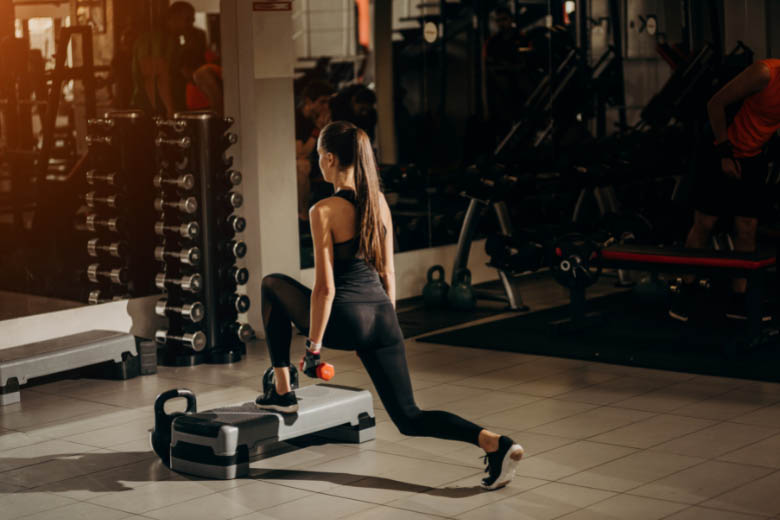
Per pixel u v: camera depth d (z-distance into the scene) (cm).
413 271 778
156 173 612
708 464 386
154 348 576
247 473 393
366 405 431
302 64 673
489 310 722
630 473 379
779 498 346
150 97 604
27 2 549
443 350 604
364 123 718
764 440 413
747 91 599
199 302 592
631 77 845
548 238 689
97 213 591
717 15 841
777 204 801
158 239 621
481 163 704
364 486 377
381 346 360
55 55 563
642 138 816
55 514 358
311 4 673
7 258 552
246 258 655
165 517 351
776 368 527
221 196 593
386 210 366
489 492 365
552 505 349
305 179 681
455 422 362
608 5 824
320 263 349
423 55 748
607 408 470
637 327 641
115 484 389
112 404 512
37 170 562
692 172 668
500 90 794
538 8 802
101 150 588
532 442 423
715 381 510
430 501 358
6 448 442
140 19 596
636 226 712
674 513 336
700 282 613
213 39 627
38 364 523
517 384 521
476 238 827
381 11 718
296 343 646
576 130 827
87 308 593
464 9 766
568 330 629
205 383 553
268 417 398
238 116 643
